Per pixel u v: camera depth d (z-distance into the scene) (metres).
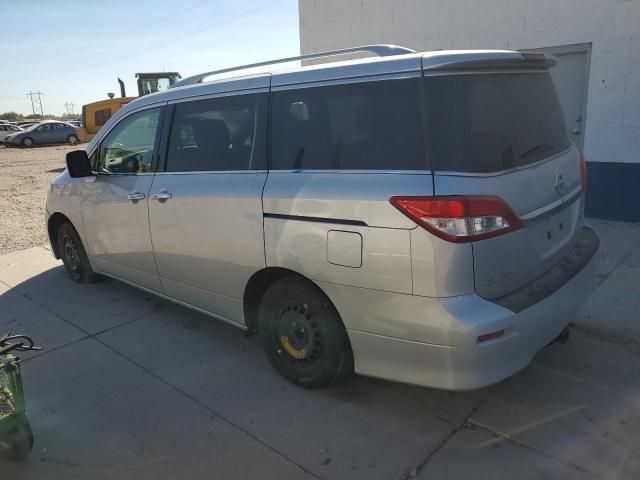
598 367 3.56
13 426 2.77
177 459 2.85
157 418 3.21
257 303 3.65
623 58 6.45
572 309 3.07
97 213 4.69
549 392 3.30
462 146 2.60
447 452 2.80
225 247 3.52
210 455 2.87
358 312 2.87
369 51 3.17
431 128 2.65
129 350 4.10
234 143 3.54
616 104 6.60
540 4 6.89
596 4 6.49
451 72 2.67
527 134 2.97
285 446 2.91
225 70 3.87
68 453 2.93
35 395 3.52
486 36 7.41
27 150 28.98
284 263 3.17
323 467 2.74
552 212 2.99
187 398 3.41
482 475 2.63
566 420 3.03
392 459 2.77
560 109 3.45
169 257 4.02
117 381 3.65
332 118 3.03
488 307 2.58
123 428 3.13
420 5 7.92
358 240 2.78
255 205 3.28
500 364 2.62
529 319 2.69
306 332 3.29
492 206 2.58
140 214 4.18
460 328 2.54
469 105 2.65
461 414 3.12
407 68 2.75
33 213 10.10
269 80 3.38
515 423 3.02
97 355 4.04
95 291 5.38
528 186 2.81
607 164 6.79
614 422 3.00
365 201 2.75
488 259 2.60
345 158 2.94
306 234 3.01
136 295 5.23
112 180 4.50
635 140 6.55
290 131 3.22
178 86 4.10
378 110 2.84
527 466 2.68
